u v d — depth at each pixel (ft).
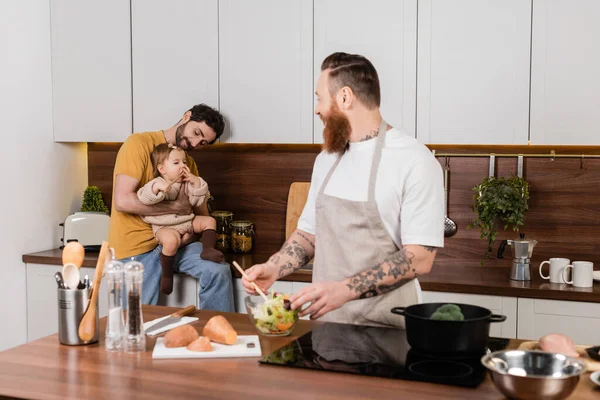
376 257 7.32
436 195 7.01
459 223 11.73
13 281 12.31
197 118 11.26
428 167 7.04
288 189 12.62
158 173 11.41
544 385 4.50
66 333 6.30
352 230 7.36
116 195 11.15
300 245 7.84
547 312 9.79
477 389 5.07
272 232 12.77
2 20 11.89
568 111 10.13
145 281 11.34
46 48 12.71
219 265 11.10
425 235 6.86
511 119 10.37
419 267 6.78
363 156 7.36
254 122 11.64
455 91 10.58
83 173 13.78
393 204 7.18
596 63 9.96
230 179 12.94
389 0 10.78
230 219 12.75
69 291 6.27
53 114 12.90
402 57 10.78
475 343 5.60
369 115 7.36
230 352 5.90
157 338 6.42
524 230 11.39
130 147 11.22
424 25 10.64
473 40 10.44
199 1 11.78
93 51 12.48
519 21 10.23
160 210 11.28
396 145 7.25
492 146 11.49
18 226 12.38
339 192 7.45
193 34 11.86
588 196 11.07
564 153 11.18
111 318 6.16
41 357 5.95
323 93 7.34
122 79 12.32
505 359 4.97
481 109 10.49
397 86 10.85
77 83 12.65
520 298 9.91
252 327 6.82
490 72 10.41
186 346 6.12
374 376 5.35
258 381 5.28
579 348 5.69
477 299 10.12
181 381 5.31
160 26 12.03
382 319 7.29
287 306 6.36
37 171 12.73
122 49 12.28
